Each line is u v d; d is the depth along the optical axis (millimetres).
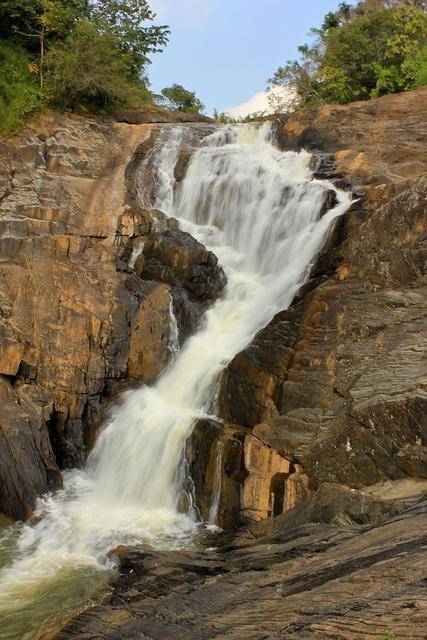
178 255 16000
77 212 17422
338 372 11023
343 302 12086
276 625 6133
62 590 9250
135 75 26016
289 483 10273
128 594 8477
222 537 10469
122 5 25859
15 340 13984
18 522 11977
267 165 18688
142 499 12367
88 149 19797
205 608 7375
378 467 9547
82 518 11703
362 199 14531
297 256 15516
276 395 11680
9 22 23062
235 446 11258
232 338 14266
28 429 12852
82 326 14805
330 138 19594
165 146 20422
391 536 7219
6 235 16391
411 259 12258
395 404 9500
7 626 8398
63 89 21266
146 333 14906
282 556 8219
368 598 5918
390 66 25188
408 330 10922
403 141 18594
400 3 30281
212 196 18594
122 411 13797
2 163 18172
